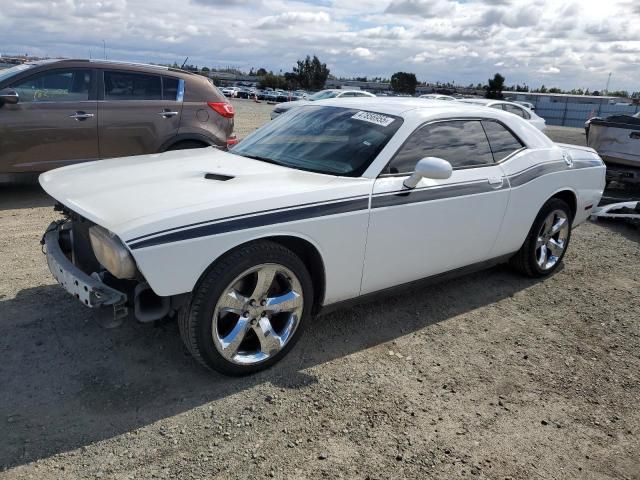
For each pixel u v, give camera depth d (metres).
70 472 2.36
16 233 5.45
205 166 3.60
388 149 3.58
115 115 7.01
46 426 2.63
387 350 3.59
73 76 6.79
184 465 2.44
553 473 2.60
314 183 3.27
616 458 2.74
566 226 5.14
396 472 2.50
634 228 7.36
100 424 2.68
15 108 6.44
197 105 7.55
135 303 2.76
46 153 6.71
